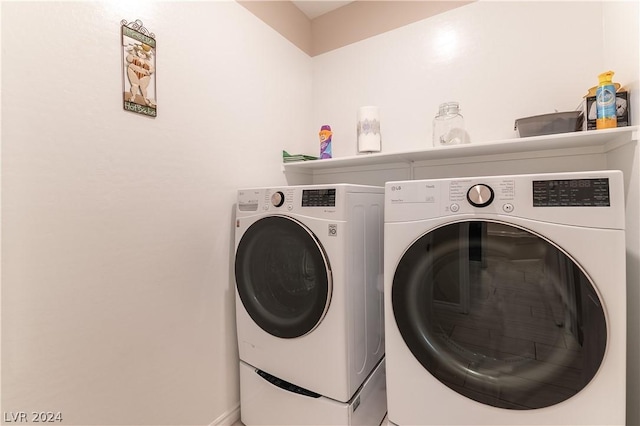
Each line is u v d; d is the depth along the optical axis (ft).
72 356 3.01
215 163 4.58
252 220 4.37
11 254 2.62
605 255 2.48
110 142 3.30
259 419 4.43
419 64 5.75
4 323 2.59
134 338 3.52
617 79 3.85
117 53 3.36
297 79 6.57
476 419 2.98
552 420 2.68
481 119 5.16
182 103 4.09
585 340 2.55
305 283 4.07
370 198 4.23
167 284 3.88
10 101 2.61
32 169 2.73
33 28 2.74
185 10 4.16
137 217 3.56
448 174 5.47
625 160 3.65
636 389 3.19
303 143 6.73
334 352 3.70
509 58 4.95
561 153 4.62
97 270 3.19
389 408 3.43
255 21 5.43
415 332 3.26
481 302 3.01
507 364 2.90
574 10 4.50
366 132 5.74
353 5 6.51
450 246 3.08
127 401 3.46
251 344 4.45
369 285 4.19
